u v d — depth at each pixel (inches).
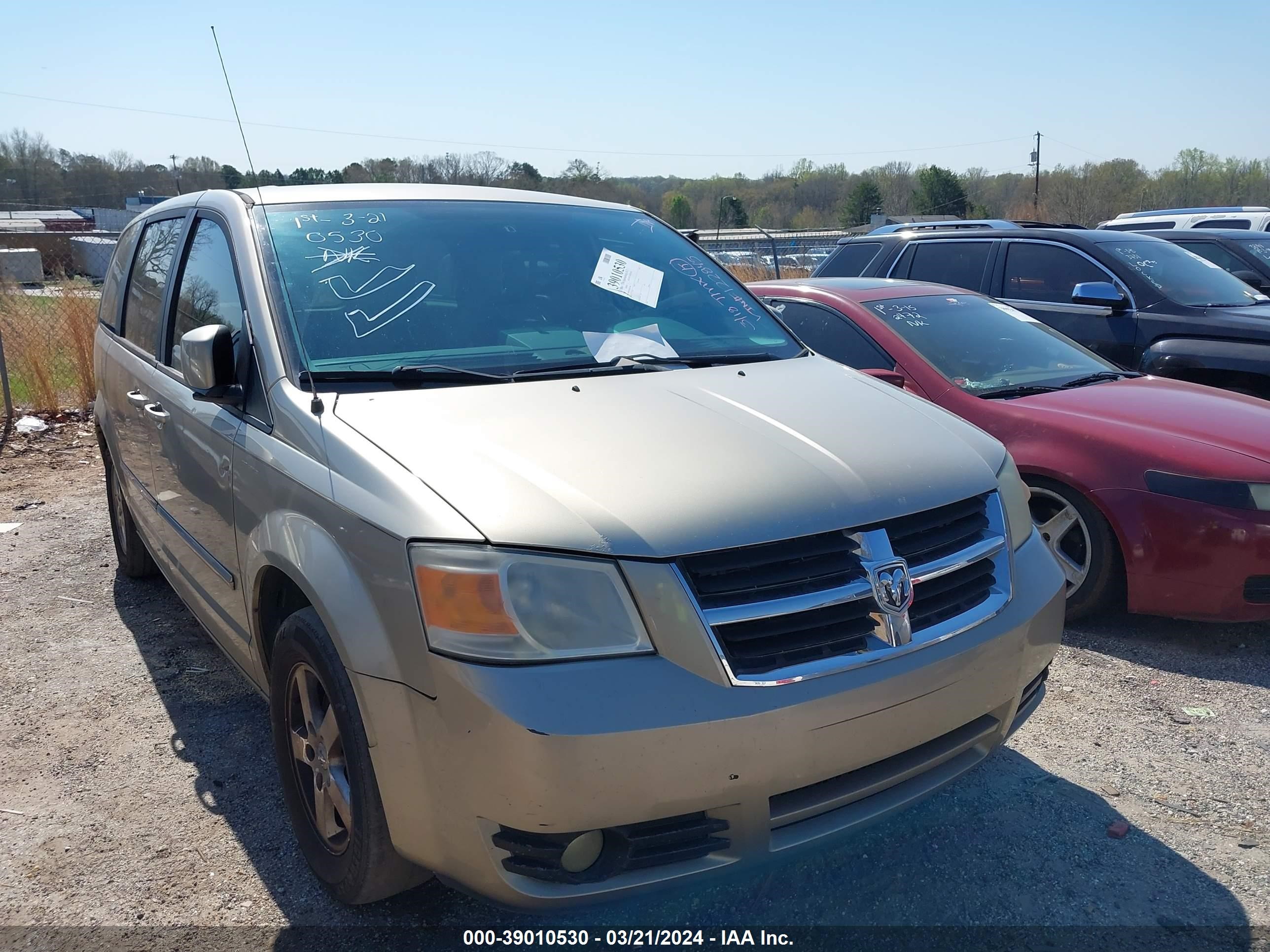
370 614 90.0
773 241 816.9
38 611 194.7
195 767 136.3
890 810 95.4
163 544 158.2
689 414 108.2
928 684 93.7
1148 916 103.5
